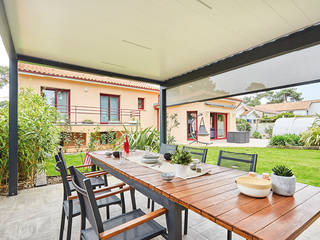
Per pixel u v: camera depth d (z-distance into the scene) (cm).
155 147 497
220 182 143
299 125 916
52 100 739
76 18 201
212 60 326
